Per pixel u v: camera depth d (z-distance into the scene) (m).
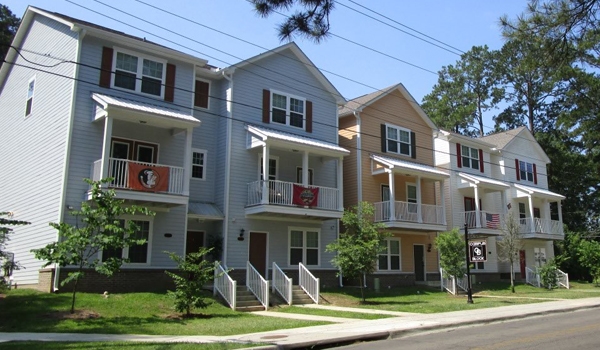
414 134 29.69
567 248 37.16
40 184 18.61
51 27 20.14
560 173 44.59
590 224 45.53
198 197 21.23
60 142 17.84
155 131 19.81
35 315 13.27
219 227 21.05
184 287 15.12
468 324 13.84
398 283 26.84
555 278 29.66
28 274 18.19
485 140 37.69
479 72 48.06
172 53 20.11
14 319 12.90
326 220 23.75
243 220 21.36
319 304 19.59
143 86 19.50
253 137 21.59
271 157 23.08
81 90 17.95
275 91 23.47
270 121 23.05
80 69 18.08
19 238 19.30
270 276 21.80
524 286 30.11
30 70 21.22
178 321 13.85
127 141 19.03
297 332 11.85
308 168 24.36
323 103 25.31
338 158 23.53
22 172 20.22
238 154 21.72
